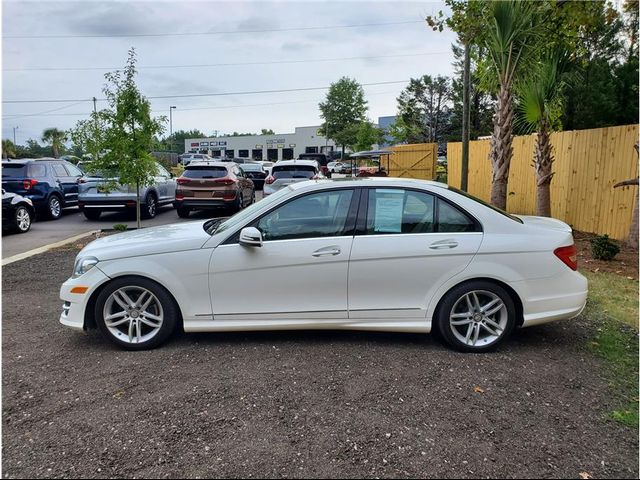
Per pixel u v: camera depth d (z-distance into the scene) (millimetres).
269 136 79312
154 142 10367
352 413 3121
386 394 3363
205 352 4055
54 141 55906
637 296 5582
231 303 4070
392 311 4090
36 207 12984
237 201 13711
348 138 63688
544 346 4238
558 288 4090
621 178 8617
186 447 2764
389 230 4086
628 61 17578
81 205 12680
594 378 3635
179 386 3467
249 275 4031
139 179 10258
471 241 4043
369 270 4031
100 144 9914
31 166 13234
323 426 2973
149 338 4090
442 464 2629
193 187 13195
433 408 3188
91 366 3799
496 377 3635
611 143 8820
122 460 2646
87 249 4266
